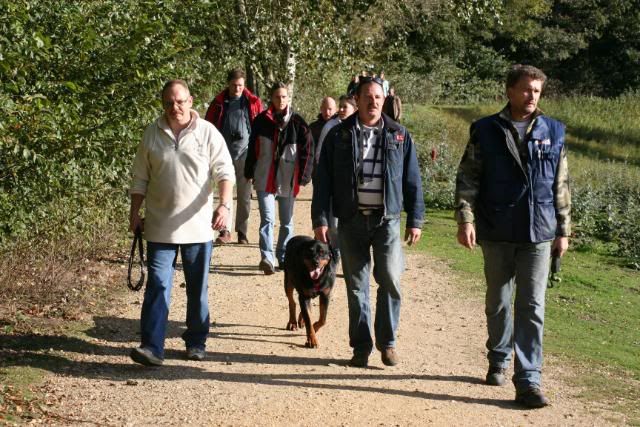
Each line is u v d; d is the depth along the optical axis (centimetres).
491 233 625
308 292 745
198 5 1002
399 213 672
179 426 548
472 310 932
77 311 838
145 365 675
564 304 1019
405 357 733
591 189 1803
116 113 802
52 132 680
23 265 901
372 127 670
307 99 2628
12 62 641
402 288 1030
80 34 775
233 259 1146
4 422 529
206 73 1264
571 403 627
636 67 5356
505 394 638
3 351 685
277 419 566
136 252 1138
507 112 623
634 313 1001
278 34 1673
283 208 1070
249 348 745
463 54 4750
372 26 2088
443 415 584
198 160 676
